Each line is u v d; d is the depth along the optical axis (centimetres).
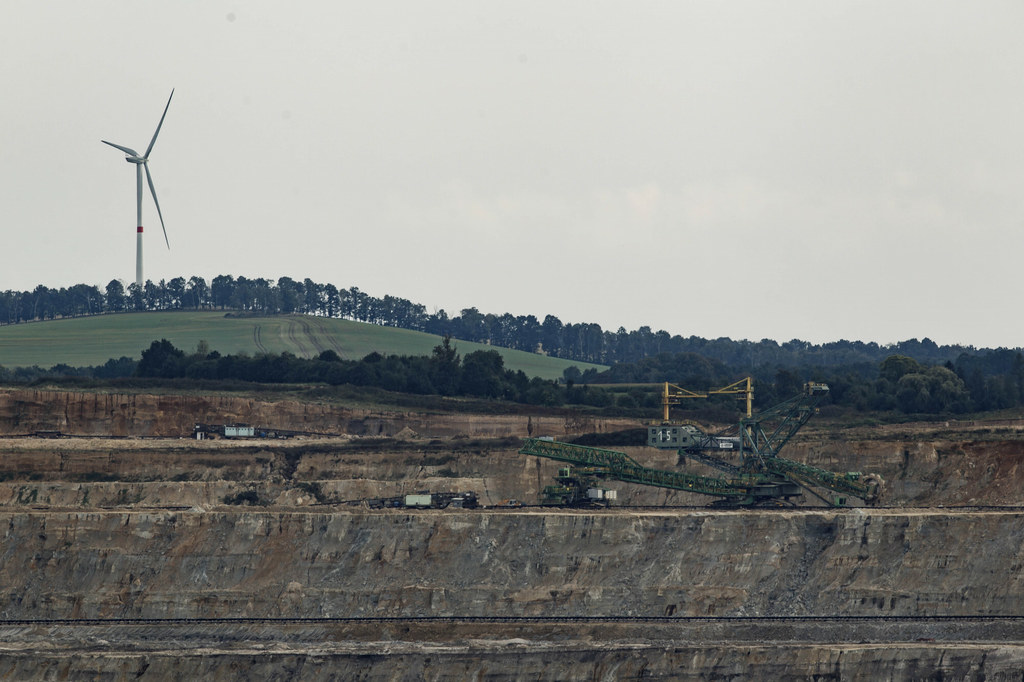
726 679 18962
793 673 18925
